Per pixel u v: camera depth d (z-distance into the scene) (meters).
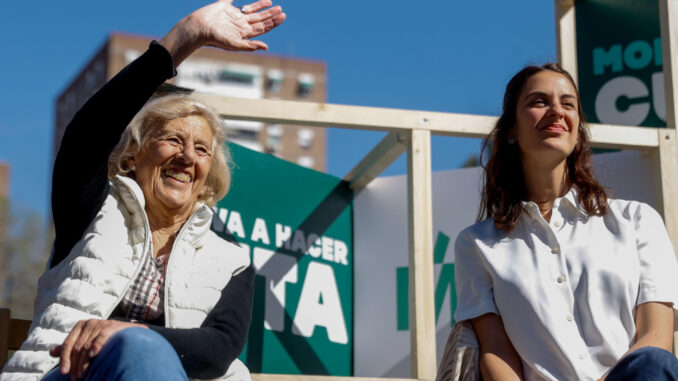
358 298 4.63
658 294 2.27
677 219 3.97
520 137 2.56
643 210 2.45
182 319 2.31
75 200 2.23
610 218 2.44
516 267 2.37
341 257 4.64
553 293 2.30
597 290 2.29
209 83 77.31
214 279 2.43
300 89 80.38
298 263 4.41
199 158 2.56
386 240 4.64
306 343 4.34
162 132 2.53
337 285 4.57
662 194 3.99
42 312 2.16
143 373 1.68
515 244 2.44
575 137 2.52
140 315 2.29
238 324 2.38
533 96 2.54
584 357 2.21
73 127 2.18
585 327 2.27
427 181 3.89
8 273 26.20
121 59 76.00
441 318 4.38
